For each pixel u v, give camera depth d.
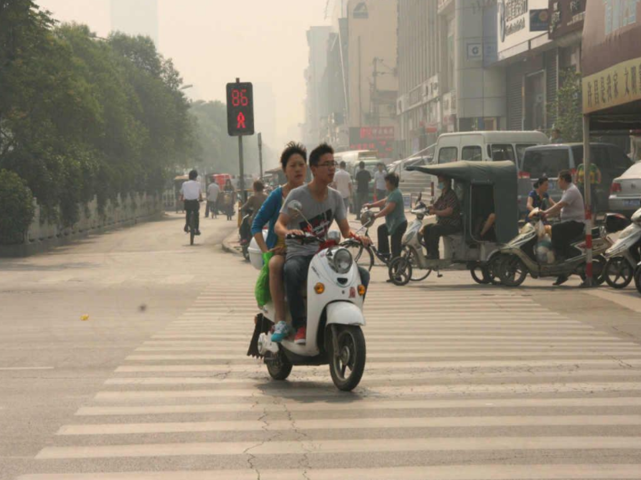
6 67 38.28
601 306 16.94
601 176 34.41
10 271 26.58
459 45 75.12
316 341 9.50
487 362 11.27
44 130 42.59
